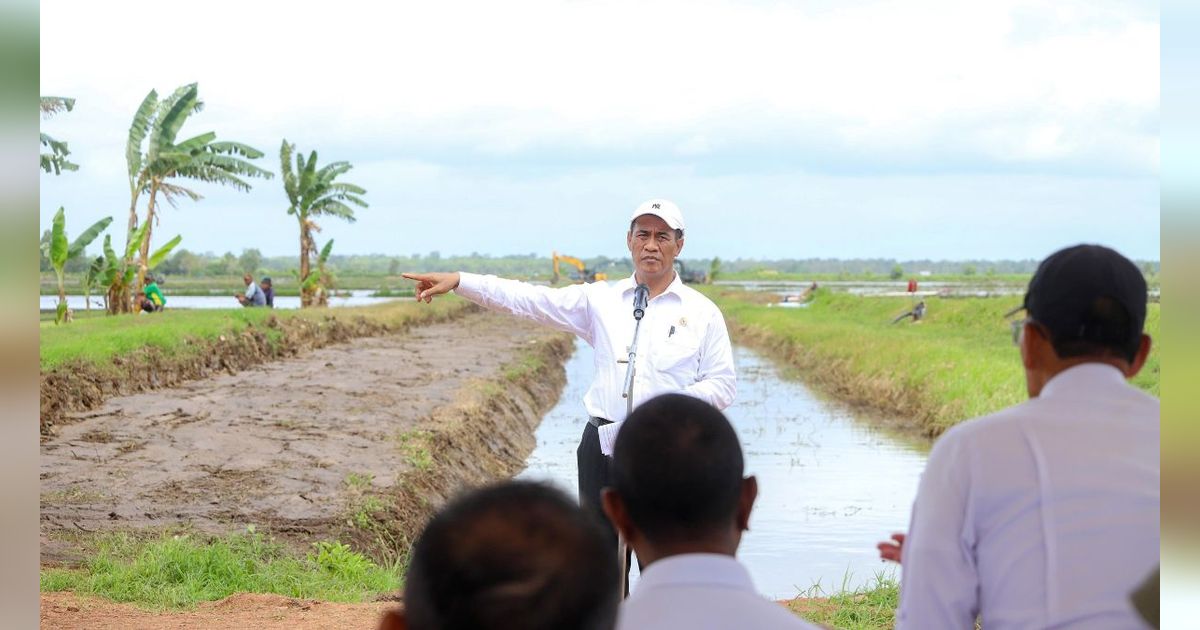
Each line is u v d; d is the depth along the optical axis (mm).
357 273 146000
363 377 21797
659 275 5387
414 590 1633
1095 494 2596
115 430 13984
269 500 10906
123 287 29984
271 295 34656
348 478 12008
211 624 6629
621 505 2342
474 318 51844
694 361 5371
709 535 2279
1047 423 2684
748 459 18078
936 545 2693
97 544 8789
